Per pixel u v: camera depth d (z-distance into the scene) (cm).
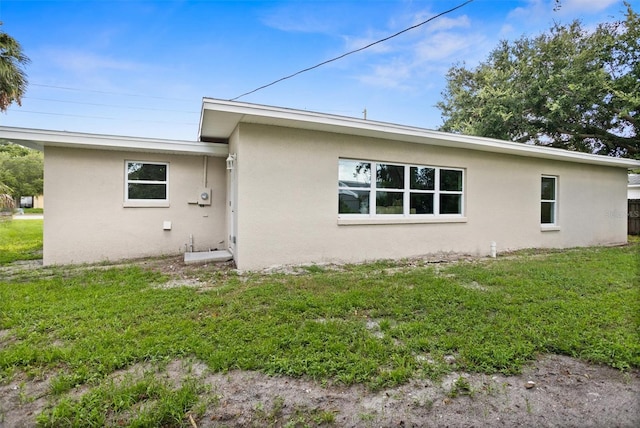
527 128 1650
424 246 794
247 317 363
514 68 1698
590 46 1480
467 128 1872
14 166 3391
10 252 887
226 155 818
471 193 850
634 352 277
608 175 1119
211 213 851
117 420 197
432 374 248
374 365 256
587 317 356
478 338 305
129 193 787
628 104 1351
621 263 684
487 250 873
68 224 725
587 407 213
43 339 304
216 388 231
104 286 501
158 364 262
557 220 1006
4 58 966
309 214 674
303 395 225
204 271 620
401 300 425
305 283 518
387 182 759
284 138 650
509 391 230
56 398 218
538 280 529
